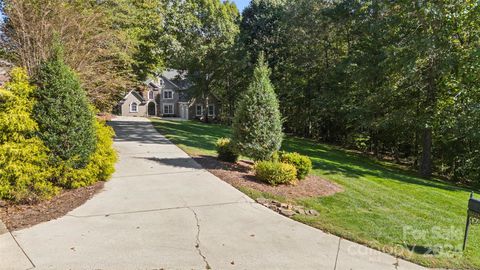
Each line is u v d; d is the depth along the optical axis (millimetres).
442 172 18578
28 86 6148
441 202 7848
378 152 22547
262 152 8242
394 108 16594
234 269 3811
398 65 14008
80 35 9656
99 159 7051
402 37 14906
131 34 13672
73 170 6488
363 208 6418
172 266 3824
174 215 5473
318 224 5285
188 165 9156
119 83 11977
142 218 5301
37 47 8523
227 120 33438
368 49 17656
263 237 4734
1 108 5867
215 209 5824
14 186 5707
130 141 13719
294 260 4086
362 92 19219
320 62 24328
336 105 21328
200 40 24516
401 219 5875
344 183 8781
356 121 20328
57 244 4285
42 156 6035
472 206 4586
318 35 23250
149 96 46312
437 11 12578
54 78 6289
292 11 24359
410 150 21000
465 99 13805
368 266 4020
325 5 22484
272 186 7328
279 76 28234
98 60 11336
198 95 32656
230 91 31688
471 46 12992
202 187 7105
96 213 5457
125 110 44594
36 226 4848
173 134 17062
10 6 8688
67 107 6336
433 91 13992
